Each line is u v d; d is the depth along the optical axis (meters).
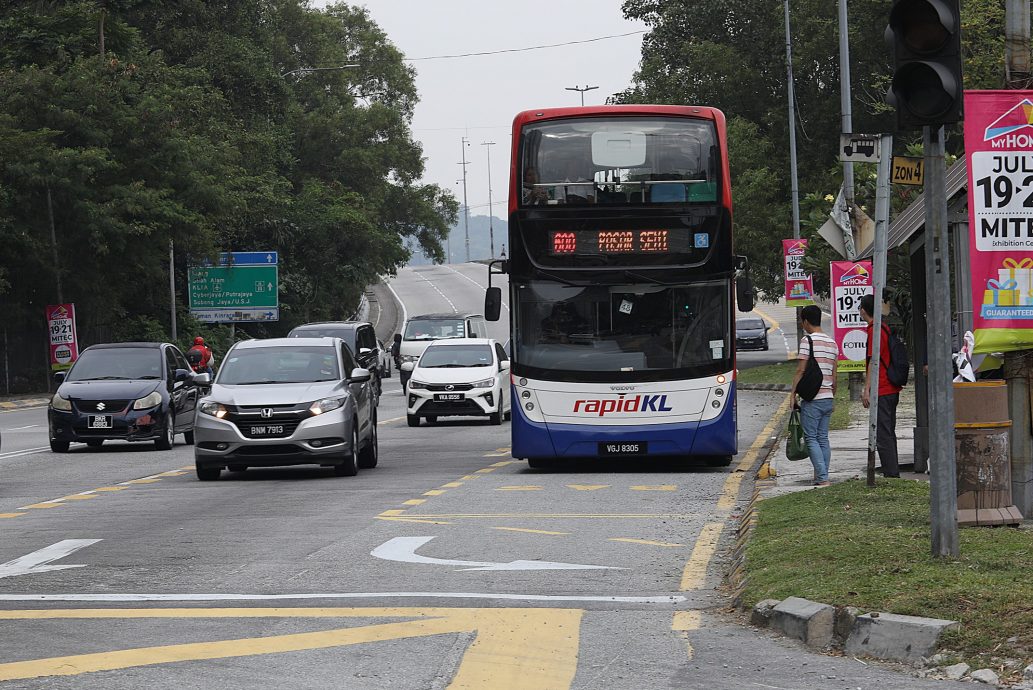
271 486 33.06
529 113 35.31
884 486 25.66
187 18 125.69
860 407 54.31
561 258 34.94
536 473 35.72
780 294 110.44
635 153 34.94
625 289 34.84
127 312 109.88
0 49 97.56
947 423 16.97
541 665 13.99
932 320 17.00
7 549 22.73
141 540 23.52
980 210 19.80
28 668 13.85
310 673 13.62
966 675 13.03
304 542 22.91
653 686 13.12
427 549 21.97
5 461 43.06
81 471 39.12
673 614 16.56
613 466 37.59
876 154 27.25
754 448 42.41
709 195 34.78
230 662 14.10
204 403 34.94
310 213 139.75
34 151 87.88
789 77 94.88
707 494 30.06
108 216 90.38
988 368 24.92
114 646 14.91
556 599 17.48
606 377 34.81
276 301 121.75
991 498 20.98
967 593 14.72
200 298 121.88
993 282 19.84
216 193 99.50
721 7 117.06
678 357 34.78
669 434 34.72
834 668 13.70
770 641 14.98
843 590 15.44
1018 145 19.70
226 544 22.84
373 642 15.02
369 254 146.50
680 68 121.19
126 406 46.00
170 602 17.55
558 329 35.03
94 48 101.88
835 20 101.88
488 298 35.62
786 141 110.56
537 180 35.03
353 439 35.16
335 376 36.22
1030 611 13.98
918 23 16.55
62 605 17.44
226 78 123.81
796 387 28.72
